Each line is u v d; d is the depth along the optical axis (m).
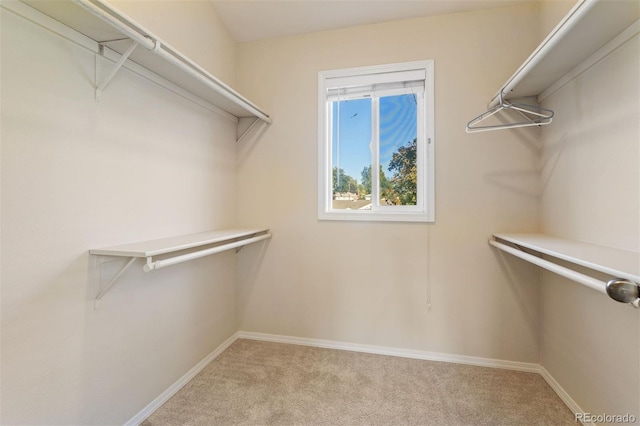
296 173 2.29
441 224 2.02
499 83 1.92
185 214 1.80
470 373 1.86
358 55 2.15
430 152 2.02
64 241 1.12
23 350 1.00
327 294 2.24
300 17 2.12
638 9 0.98
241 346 2.26
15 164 0.97
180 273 1.77
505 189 1.92
